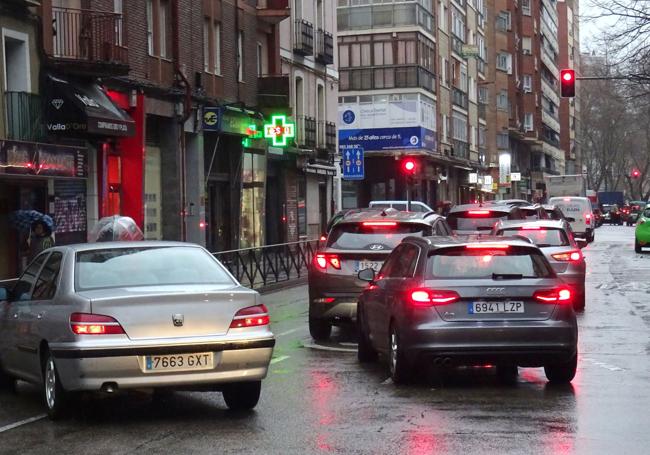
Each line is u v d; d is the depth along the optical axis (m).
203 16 39.91
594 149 147.88
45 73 28.59
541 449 9.09
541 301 12.41
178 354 10.35
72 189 30.12
